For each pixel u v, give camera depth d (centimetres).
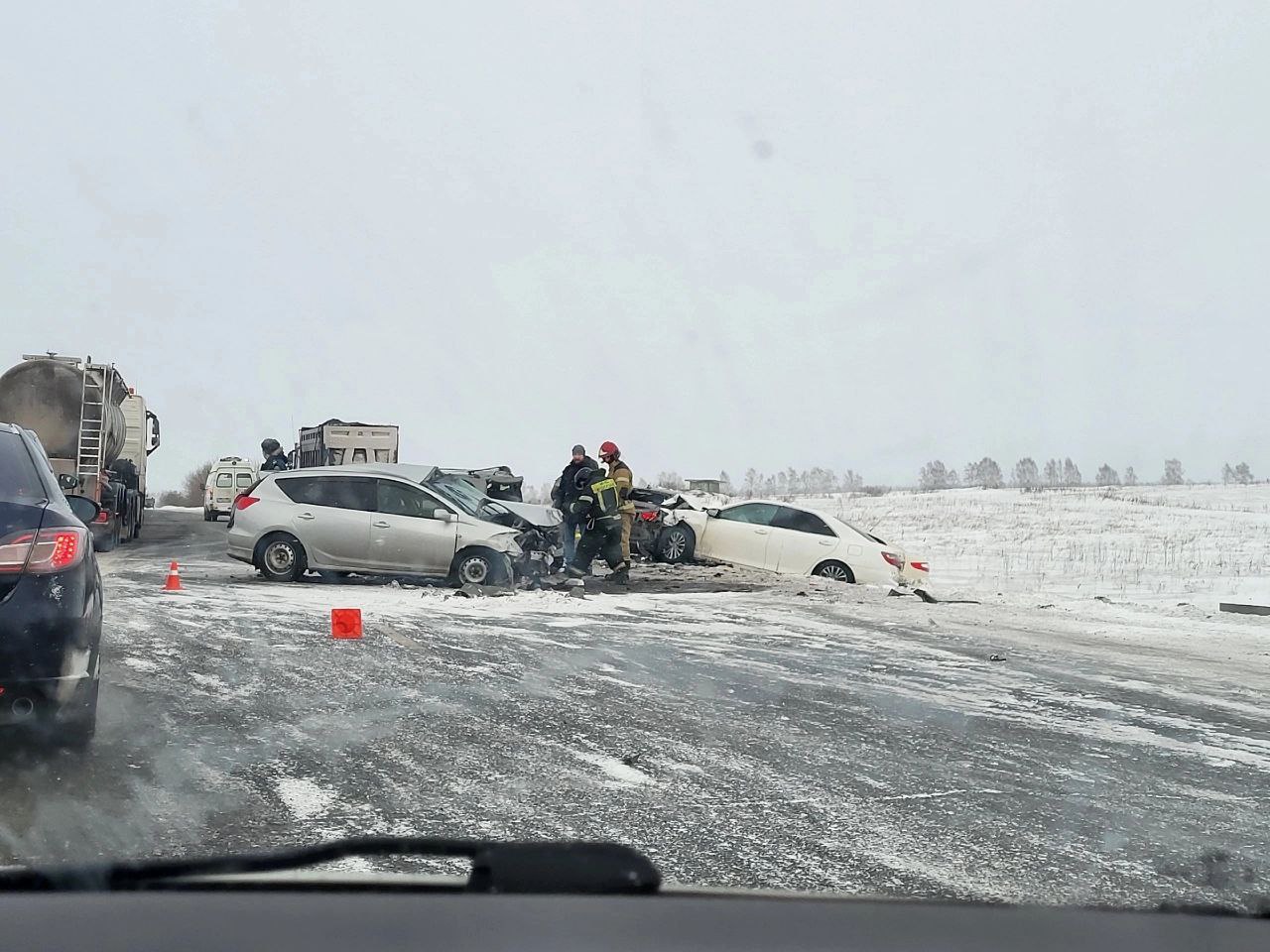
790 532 2045
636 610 1477
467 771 645
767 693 909
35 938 176
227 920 186
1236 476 8888
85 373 2241
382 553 1702
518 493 2627
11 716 579
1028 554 2898
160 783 604
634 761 678
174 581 1527
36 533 592
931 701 894
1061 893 465
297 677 916
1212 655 1219
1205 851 529
